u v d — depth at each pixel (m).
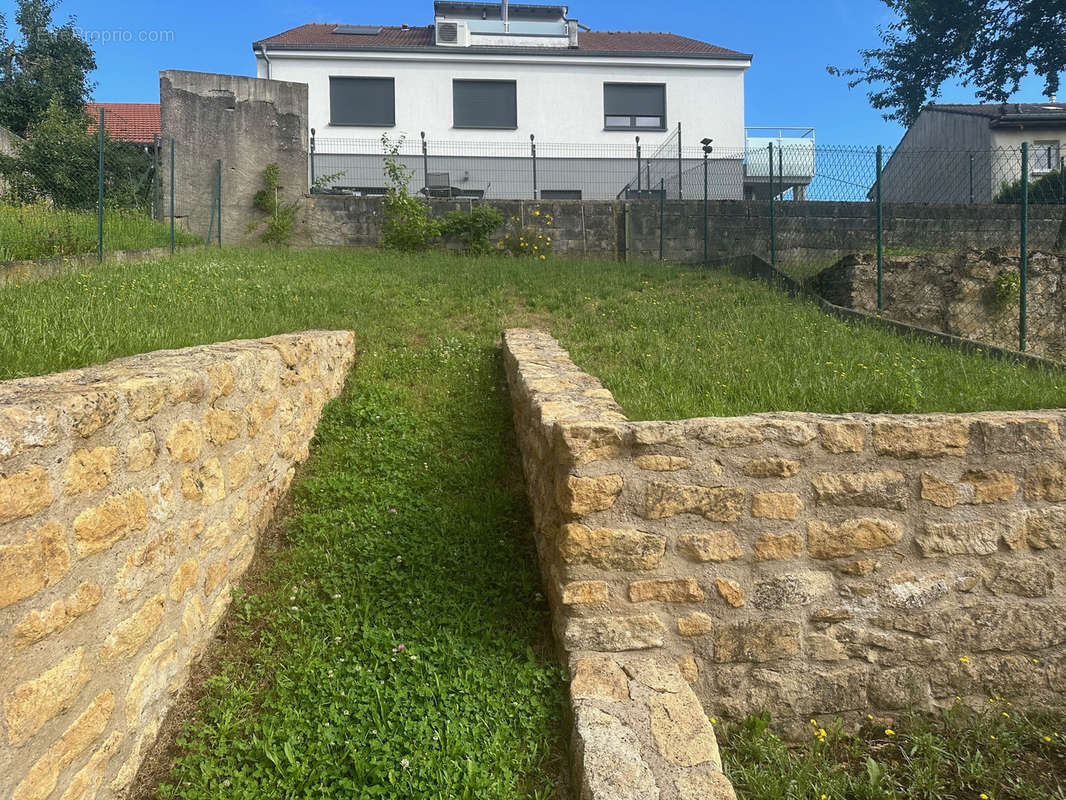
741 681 3.55
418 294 9.26
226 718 3.07
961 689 3.73
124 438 2.70
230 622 3.69
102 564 2.54
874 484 3.57
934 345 7.63
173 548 3.10
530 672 3.37
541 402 4.19
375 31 24.19
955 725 3.67
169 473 3.07
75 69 20.27
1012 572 3.71
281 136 14.88
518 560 4.20
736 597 3.50
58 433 2.29
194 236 13.26
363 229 14.88
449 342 7.41
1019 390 5.33
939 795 3.31
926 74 24.31
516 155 21.92
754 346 7.14
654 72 22.33
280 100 14.86
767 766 3.30
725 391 5.33
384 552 4.22
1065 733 3.69
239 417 3.94
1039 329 10.02
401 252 13.74
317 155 20.98
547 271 11.21
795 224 14.66
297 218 14.72
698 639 3.50
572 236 14.82
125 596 2.69
